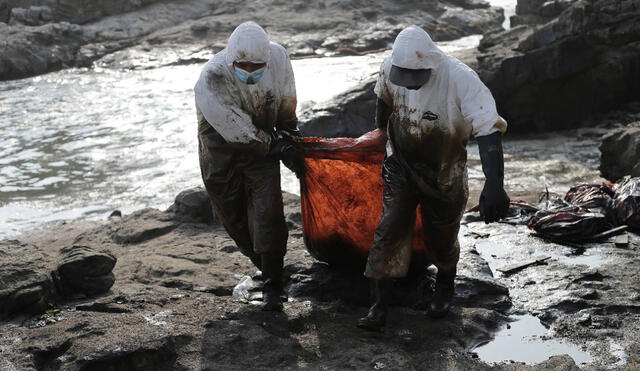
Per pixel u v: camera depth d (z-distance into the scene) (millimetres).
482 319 10695
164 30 55875
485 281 11609
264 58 9711
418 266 11508
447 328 10391
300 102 37719
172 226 14859
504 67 29516
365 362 9305
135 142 30500
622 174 20203
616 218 14664
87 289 11359
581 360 9836
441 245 10336
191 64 50250
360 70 45844
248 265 12828
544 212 14562
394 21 58156
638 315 10969
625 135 20250
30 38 50625
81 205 22375
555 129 30266
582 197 15398
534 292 11859
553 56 29328
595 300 11383
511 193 20938
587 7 29172
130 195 23312
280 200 10539
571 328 10625
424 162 9828
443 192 9875
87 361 8930
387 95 10031
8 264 10984
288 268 12125
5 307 10500
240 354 9523
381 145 10570
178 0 60062
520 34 33000
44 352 9336
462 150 9750
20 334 9828
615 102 30641
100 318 10109
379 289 10086
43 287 10844
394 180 9984
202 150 10648
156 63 50188
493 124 9148
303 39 53688
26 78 48219
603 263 12938
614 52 29875
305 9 59750
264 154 10336
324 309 11000
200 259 13078
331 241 11594
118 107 37781
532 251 13648
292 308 10859
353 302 11430
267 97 10273
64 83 45438
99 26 55250
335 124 30578
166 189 23844
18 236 17062
